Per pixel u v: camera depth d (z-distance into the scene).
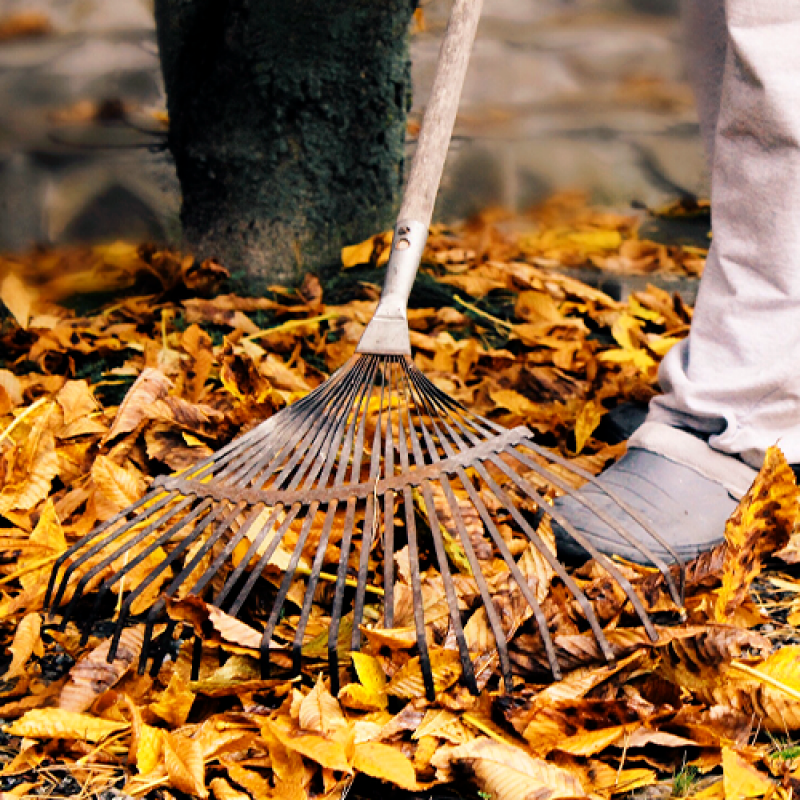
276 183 3.57
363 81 3.58
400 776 2.59
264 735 2.62
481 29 8.40
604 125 6.51
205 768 2.64
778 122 2.89
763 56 2.89
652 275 3.92
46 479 2.89
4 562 2.87
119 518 2.75
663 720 2.65
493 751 2.60
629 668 2.69
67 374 3.29
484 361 3.39
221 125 3.57
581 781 2.62
